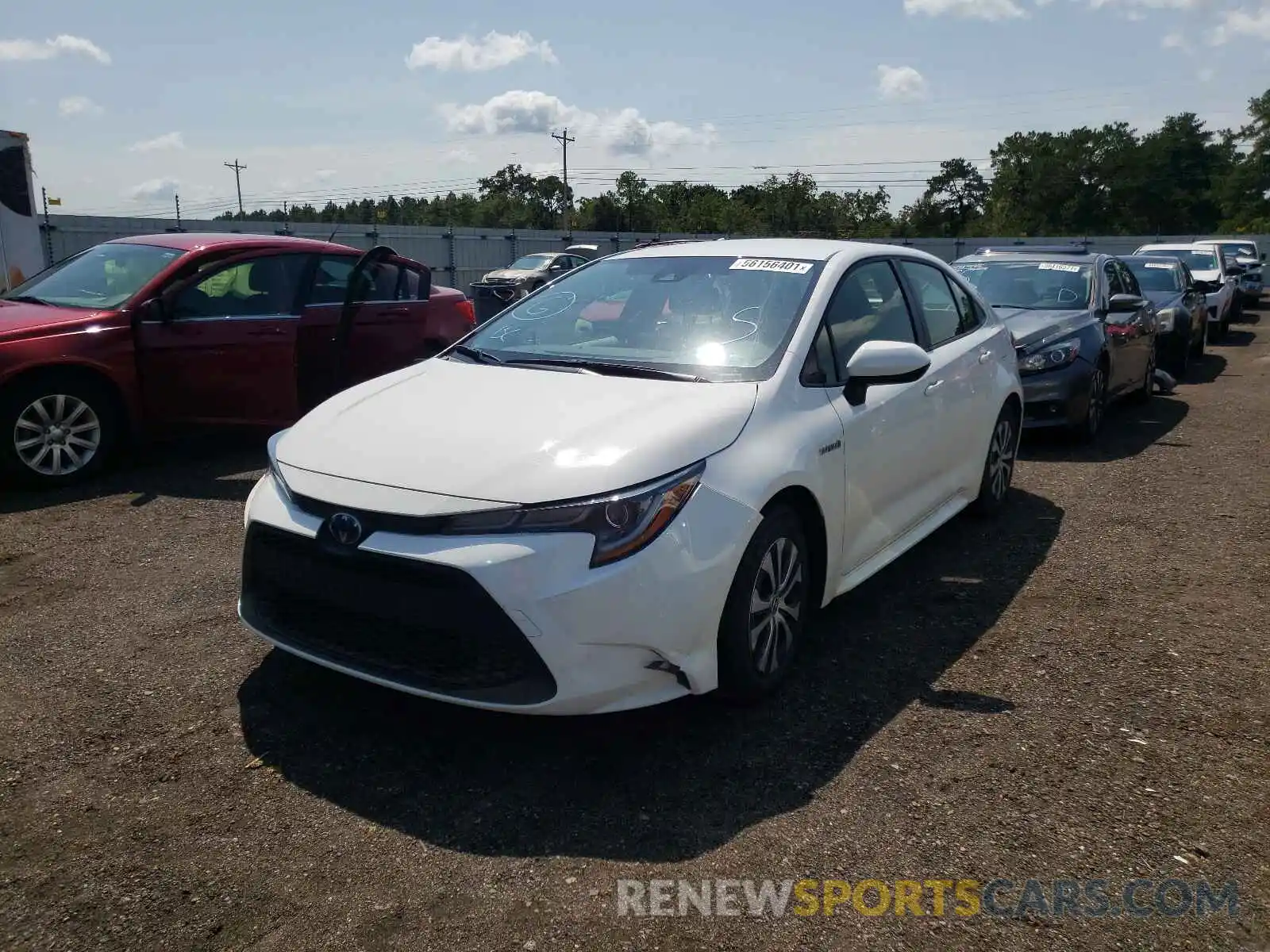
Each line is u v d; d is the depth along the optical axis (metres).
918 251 5.26
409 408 3.62
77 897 2.54
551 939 2.41
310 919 2.47
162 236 7.49
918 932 2.44
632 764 3.18
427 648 3.03
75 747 3.26
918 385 4.51
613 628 2.96
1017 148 97.44
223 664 3.86
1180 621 4.34
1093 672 3.84
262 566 3.41
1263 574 4.94
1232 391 11.26
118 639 4.09
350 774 3.12
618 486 3.02
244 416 7.14
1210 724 3.43
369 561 3.04
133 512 5.92
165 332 6.71
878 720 3.46
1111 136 93.38
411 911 2.50
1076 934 2.43
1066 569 5.03
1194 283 14.02
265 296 7.32
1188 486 6.70
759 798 2.99
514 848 2.75
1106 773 3.13
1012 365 5.82
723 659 3.32
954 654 4.01
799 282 4.22
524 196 90.00
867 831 2.83
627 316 4.27
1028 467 7.31
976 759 3.21
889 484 4.29
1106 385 8.36
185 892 2.56
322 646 3.26
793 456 3.50
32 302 6.92
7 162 11.80
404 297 8.32
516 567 2.89
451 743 3.30
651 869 2.67
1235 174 83.94
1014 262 9.34
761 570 3.41
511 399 3.59
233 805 2.95
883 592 4.71
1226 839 2.79
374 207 70.81
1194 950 2.38
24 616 4.33
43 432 6.37
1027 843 2.78
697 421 3.34
